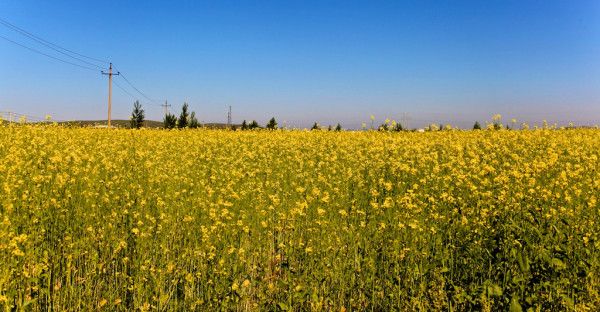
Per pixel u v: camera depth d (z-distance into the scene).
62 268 6.40
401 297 5.79
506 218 7.03
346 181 11.80
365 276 6.24
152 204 9.08
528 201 8.20
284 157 16.72
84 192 8.95
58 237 7.44
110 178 11.81
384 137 20.47
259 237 7.18
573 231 6.66
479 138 19.23
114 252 6.60
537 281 5.15
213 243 6.79
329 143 19.00
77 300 5.72
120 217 8.22
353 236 7.30
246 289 6.14
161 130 26.22
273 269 6.89
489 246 5.97
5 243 5.99
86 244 7.02
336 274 6.26
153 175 11.84
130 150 17.31
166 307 5.70
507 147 16.83
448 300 5.41
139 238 7.06
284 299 5.64
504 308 5.07
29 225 7.12
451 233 7.11
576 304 5.38
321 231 7.54
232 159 15.08
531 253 5.65
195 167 14.05
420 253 6.50
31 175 10.04
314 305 5.56
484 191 10.04
